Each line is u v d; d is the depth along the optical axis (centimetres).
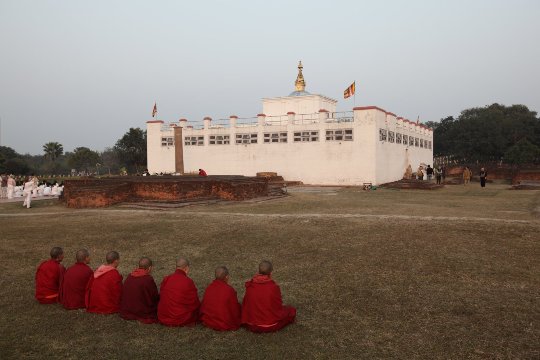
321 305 744
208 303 638
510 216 1558
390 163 4038
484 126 8175
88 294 715
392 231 1288
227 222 1492
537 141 8000
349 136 3753
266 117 4625
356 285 852
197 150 4475
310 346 581
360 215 1594
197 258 1077
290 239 1237
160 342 596
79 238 1298
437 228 1304
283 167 4066
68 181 2414
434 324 657
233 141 4306
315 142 3903
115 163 9625
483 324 655
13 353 571
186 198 2166
